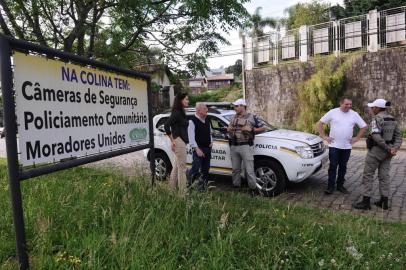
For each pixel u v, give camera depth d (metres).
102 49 9.06
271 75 22.52
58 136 3.26
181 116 5.74
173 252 3.17
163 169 8.41
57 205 4.03
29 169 2.86
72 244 3.22
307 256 3.26
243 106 6.85
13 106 2.65
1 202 4.27
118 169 7.42
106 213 3.82
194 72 10.09
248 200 5.50
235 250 3.30
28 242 3.27
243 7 8.83
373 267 3.12
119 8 7.92
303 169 6.84
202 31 9.47
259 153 7.08
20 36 8.26
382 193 5.96
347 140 6.93
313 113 19.50
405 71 17.77
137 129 5.00
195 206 4.18
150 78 5.34
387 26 18.39
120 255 2.91
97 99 3.97
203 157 6.64
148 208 4.05
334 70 19.92
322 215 4.97
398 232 4.44
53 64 3.20
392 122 5.75
